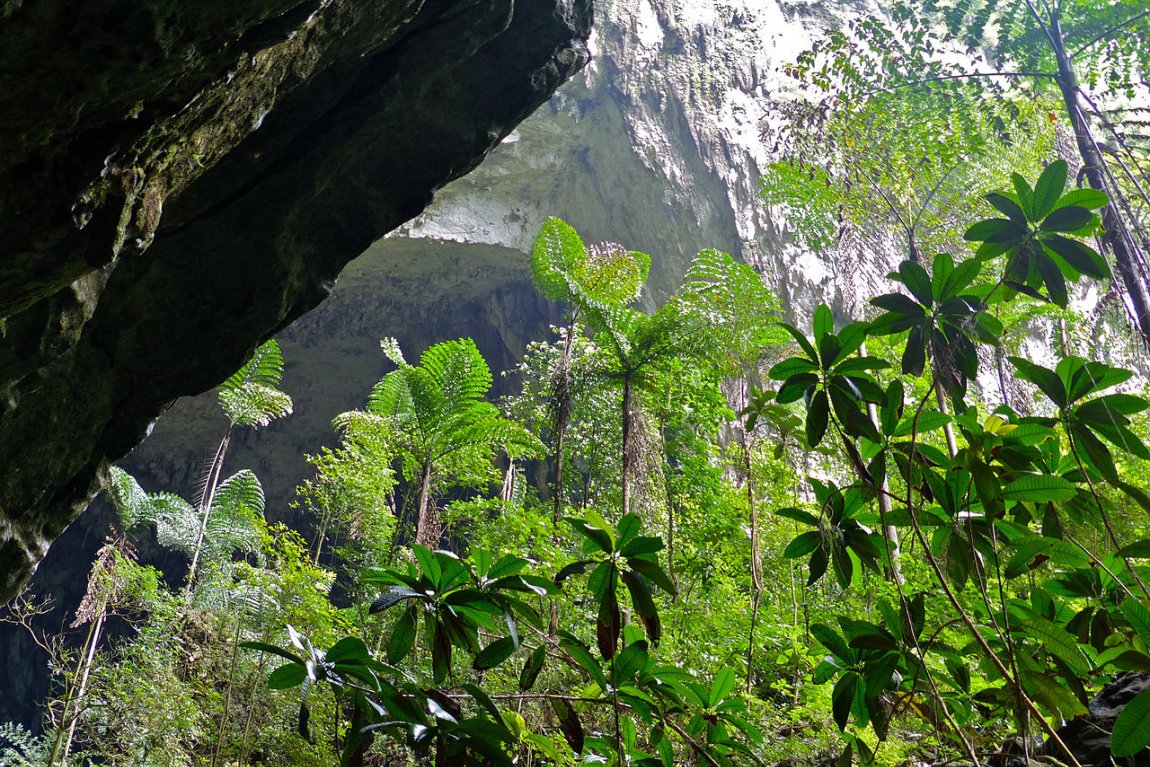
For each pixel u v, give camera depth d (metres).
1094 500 1.77
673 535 7.75
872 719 1.78
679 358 8.31
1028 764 1.53
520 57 5.42
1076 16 4.70
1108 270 1.64
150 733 8.23
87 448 5.03
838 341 1.74
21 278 3.17
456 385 8.94
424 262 19.31
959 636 4.17
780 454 2.22
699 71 17.94
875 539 1.83
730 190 16.97
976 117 5.99
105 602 9.23
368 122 5.01
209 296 5.04
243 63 3.19
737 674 5.84
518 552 6.49
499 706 3.57
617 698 1.82
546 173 18.66
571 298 8.63
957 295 1.70
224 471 21.77
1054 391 1.66
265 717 8.05
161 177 3.53
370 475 9.39
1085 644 1.77
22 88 2.53
